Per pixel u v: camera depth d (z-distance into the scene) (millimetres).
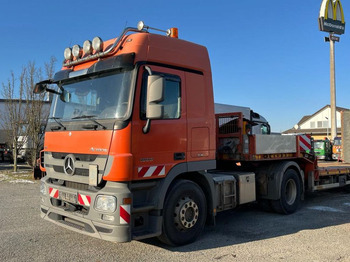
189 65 5484
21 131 15984
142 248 5246
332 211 8203
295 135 8148
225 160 7566
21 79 15508
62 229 6281
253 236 5992
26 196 9898
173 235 5129
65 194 4969
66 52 5727
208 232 6246
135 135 4586
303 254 5039
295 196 8016
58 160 5320
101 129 4637
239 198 6781
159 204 4832
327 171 9297
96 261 4676
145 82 4781
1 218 7121
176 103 5227
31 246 5297
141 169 4641
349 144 10828
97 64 5020
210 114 5766
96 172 4562
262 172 7688
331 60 27688
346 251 5188
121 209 4340
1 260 4680
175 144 5129
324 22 26859
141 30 5180
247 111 14078
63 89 5633
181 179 5395
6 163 23547
